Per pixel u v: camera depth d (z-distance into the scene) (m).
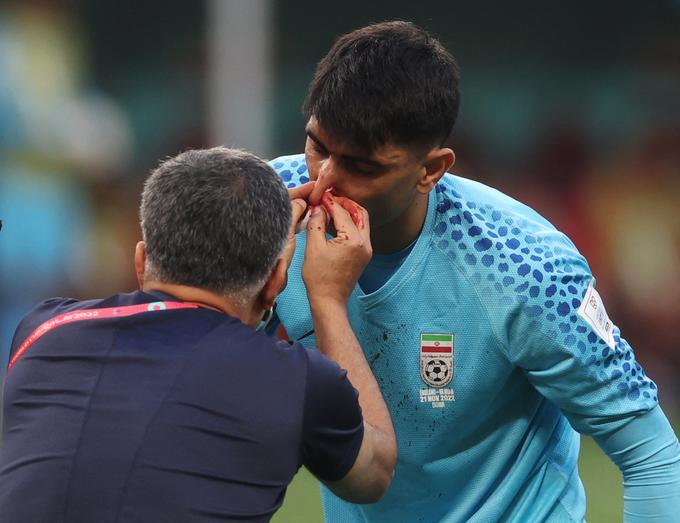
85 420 8.26
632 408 9.80
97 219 31.97
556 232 10.06
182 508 8.03
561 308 9.62
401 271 9.88
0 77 26.22
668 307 31.53
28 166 26.66
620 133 37.34
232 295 8.70
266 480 8.30
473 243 9.77
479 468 10.59
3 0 26.88
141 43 40.47
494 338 9.86
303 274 9.53
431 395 10.13
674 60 38.53
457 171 35.41
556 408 10.84
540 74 40.03
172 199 8.59
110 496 8.03
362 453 8.80
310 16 40.59
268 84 31.56
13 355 8.95
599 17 39.75
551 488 10.76
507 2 40.28
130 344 8.49
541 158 34.78
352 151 9.25
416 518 10.88
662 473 9.90
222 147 9.57
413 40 9.45
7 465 8.35
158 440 8.13
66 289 27.89
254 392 8.35
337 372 8.63
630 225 32.88
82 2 39.50
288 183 10.63
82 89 31.52
